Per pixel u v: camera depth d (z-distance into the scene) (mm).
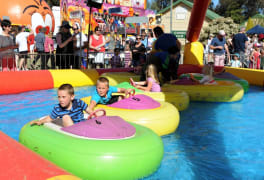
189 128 4266
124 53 11023
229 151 3346
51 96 6328
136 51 9453
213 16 24641
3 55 7152
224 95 6262
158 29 8156
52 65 8680
